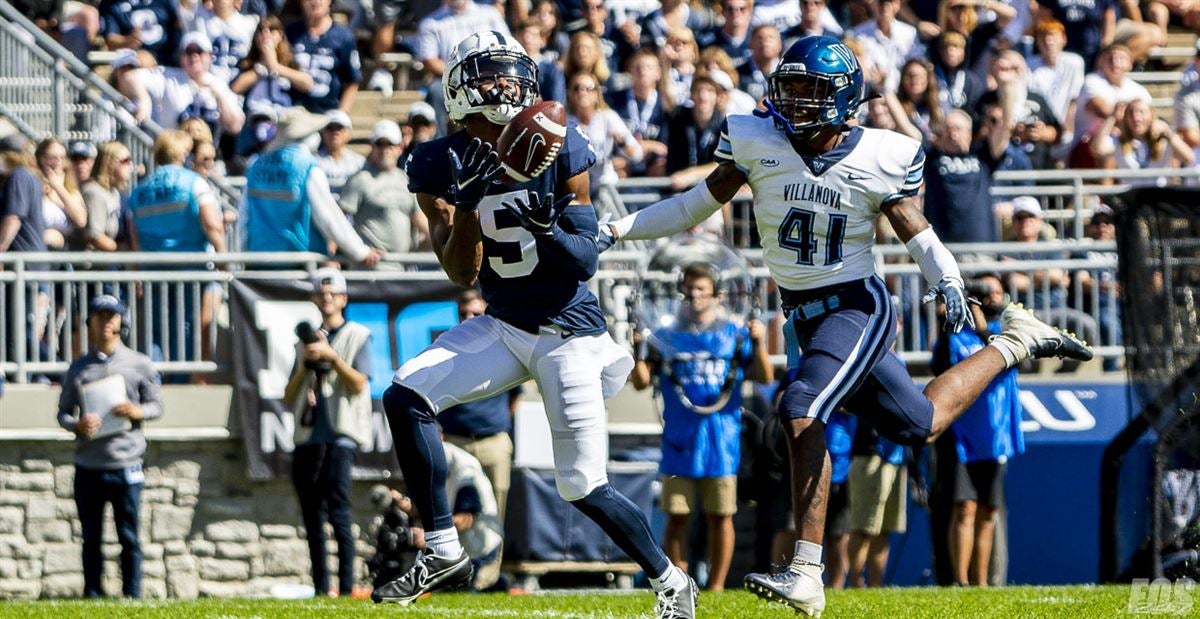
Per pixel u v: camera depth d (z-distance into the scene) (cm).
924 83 4550
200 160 4088
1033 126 4722
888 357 2042
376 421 3772
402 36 5228
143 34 4797
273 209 3772
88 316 3631
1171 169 4544
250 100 4578
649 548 1884
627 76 4550
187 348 3809
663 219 2061
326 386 3509
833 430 3381
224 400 3803
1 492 3769
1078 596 2536
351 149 4822
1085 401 4044
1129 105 4775
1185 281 2316
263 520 3841
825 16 4909
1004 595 2609
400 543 3553
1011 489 4031
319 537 3522
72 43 4838
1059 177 4450
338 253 3788
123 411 3431
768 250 2031
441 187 1858
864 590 2848
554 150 1733
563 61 4681
